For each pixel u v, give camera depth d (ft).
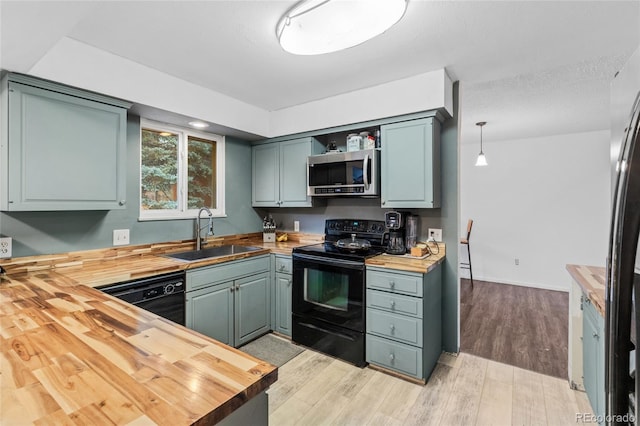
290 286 9.30
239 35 5.96
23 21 4.01
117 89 6.72
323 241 10.80
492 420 5.97
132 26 5.64
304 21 5.36
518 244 16.42
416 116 8.00
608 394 2.06
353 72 7.66
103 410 2.10
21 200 5.60
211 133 10.22
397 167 8.34
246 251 9.86
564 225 15.34
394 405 6.40
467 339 9.65
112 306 4.18
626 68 3.91
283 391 6.86
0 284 5.34
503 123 13.21
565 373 7.63
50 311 3.99
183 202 9.50
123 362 2.73
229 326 8.39
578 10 5.19
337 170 9.27
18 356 2.81
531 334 10.00
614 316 2.02
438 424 5.85
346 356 8.02
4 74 5.45
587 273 6.55
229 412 2.24
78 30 5.76
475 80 8.21
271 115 10.78
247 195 11.46
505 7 5.11
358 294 7.80
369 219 9.89
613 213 2.15
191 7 5.09
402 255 8.32
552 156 15.57
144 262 7.44
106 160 6.69
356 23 5.36
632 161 1.97
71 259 6.98
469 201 17.75
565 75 8.50
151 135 8.81
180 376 2.53
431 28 5.75
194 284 7.49
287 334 9.37
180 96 7.98
